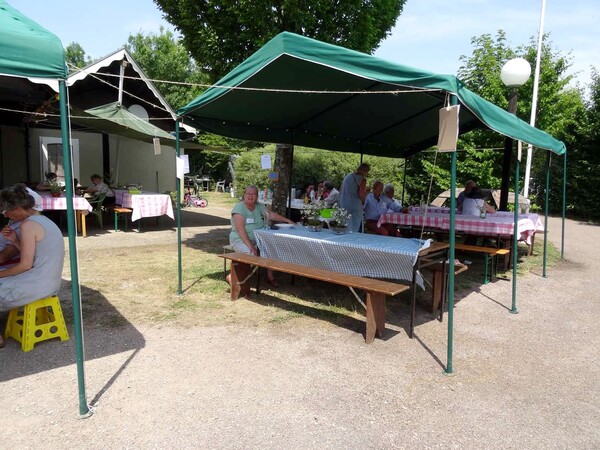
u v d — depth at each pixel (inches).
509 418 112.3
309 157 603.2
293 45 158.9
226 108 229.0
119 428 102.8
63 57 96.2
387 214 316.2
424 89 133.0
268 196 398.6
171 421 106.2
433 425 108.2
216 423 106.0
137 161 617.3
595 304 217.3
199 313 182.4
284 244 202.4
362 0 298.2
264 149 658.2
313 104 246.1
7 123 475.8
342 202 296.5
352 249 176.1
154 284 223.8
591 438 104.6
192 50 317.7
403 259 162.2
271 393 120.6
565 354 154.3
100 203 399.5
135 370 131.4
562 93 495.8
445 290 199.8
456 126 129.6
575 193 690.2
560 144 289.4
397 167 619.8
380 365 139.7
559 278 271.4
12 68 89.6
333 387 125.0
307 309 190.2
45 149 550.6
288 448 97.5
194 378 127.6
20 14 105.1
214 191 1005.8
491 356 150.3
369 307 154.0
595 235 498.3
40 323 156.7
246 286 203.9
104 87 502.0
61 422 104.4
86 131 535.5
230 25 293.9
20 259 144.2
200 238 370.9
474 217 291.1
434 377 133.1
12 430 100.9
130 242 342.0
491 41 465.1
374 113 271.1
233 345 151.4
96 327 164.4
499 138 463.8
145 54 1192.8
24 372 128.5
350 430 105.0
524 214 332.8
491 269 258.5
